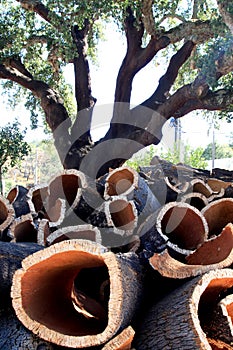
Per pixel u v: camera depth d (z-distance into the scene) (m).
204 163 13.48
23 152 13.30
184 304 2.16
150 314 2.39
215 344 2.46
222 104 10.14
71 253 2.08
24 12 12.04
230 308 2.53
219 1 7.79
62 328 2.20
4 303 2.54
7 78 12.16
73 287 2.99
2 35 11.86
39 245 3.47
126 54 11.93
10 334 2.26
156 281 2.64
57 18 10.06
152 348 2.13
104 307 2.96
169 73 11.55
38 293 2.27
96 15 10.27
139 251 3.56
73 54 10.42
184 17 11.87
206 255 3.01
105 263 2.05
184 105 11.20
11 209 3.98
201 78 9.59
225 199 4.01
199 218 3.70
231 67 8.56
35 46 12.30
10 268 2.69
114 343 1.92
